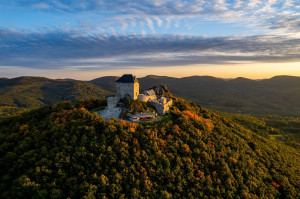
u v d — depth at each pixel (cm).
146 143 7056
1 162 5622
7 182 5159
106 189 5422
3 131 7612
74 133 6762
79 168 5691
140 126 7906
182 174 6625
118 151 6384
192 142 7981
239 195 6769
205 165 7294
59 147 6103
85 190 5191
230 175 7219
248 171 7969
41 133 6738
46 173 5366
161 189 6044
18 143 6456
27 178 5038
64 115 7869
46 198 4928
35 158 5744
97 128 7169
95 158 6009
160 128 8138
